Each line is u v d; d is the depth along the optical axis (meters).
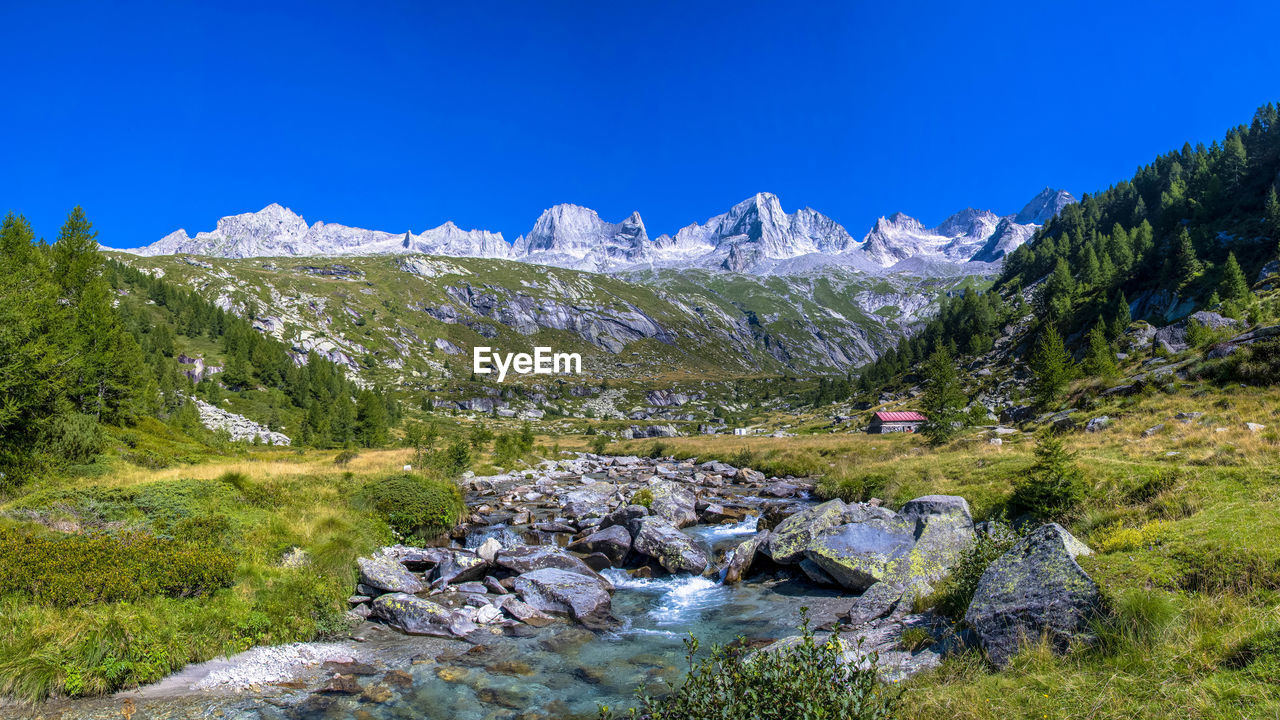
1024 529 14.27
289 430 114.19
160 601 13.55
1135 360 67.75
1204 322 65.88
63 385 32.31
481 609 16.25
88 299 50.69
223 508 20.64
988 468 28.77
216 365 151.62
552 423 195.00
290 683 12.12
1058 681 7.61
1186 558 9.78
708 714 6.27
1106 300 116.69
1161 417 32.38
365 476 31.27
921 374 140.88
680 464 67.12
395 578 17.98
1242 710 6.01
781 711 6.10
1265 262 97.50
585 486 46.00
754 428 150.62
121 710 10.71
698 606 17.36
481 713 10.88
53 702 10.71
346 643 14.51
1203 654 7.20
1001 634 9.12
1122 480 18.73
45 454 26.73
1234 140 138.38
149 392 62.00
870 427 91.62
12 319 28.16
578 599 16.83
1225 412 29.55
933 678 8.79
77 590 12.56
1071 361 78.31
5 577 12.38
